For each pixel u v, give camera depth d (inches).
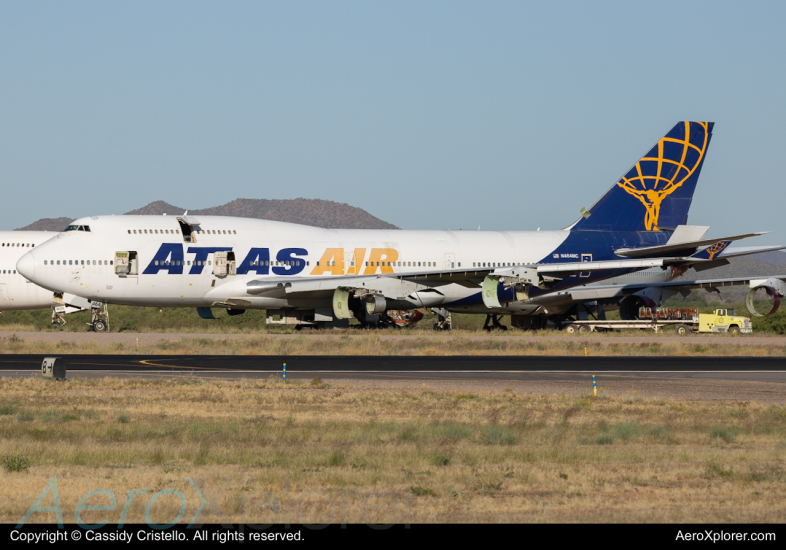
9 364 3585.1
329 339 5172.2
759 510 1341.0
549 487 1481.3
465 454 1732.3
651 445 1916.8
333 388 2891.2
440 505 1358.3
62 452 1683.1
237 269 5876.0
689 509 1346.0
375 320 6264.8
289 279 5949.8
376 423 2108.8
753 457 1750.7
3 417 2190.0
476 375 3393.2
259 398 2596.0
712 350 4859.7
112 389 2775.6
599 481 1529.3
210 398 2586.1
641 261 6220.5
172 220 5895.7
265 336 5447.8
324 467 1611.7
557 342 5319.9
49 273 5541.3
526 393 2822.3
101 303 5836.6
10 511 1316.4
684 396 2834.6
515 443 1903.3
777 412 2452.0
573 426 2165.4
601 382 3196.4
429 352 4530.0
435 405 2497.5
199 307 6107.3
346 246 6225.4
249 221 6122.1
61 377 3026.6
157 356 4106.8
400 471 1579.7
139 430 1968.5
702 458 1733.5
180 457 1683.1
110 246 5639.8
